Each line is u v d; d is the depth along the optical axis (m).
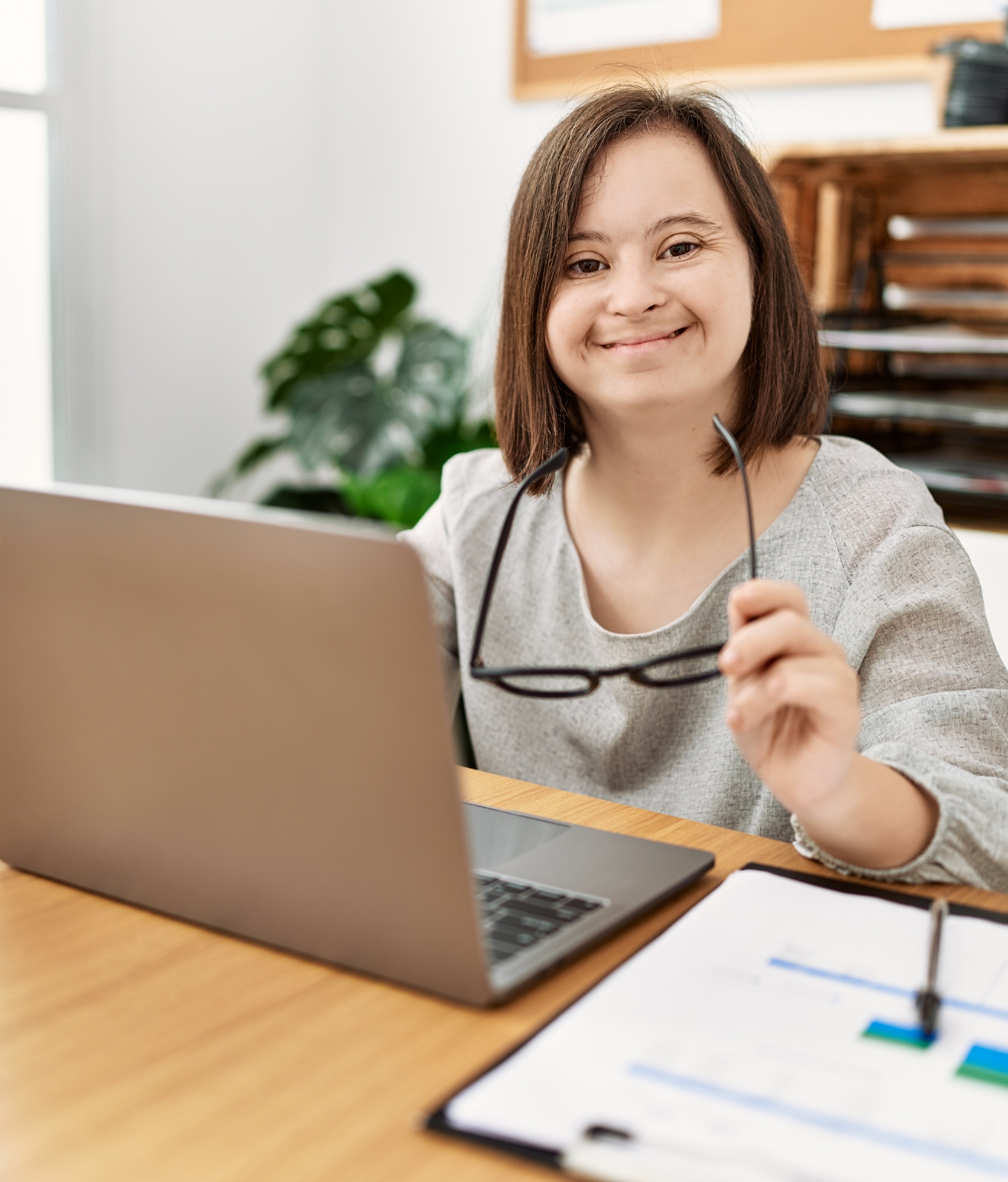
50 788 0.67
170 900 0.64
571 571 1.07
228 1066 0.51
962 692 0.84
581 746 1.05
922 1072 0.48
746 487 0.71
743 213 0.96
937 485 1.98
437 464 2.80
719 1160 0.42
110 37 2.80
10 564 0.62
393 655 0.51
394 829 0.54
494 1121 0.45
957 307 2.20
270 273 3.23
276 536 0.52
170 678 0.59
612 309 0.92
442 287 3.09
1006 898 0.67
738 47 2.51
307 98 3.23
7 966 0.59
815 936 0.60
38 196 2.81
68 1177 0.43
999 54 1.95
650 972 0.57
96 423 2.92
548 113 2.81
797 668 0.62
